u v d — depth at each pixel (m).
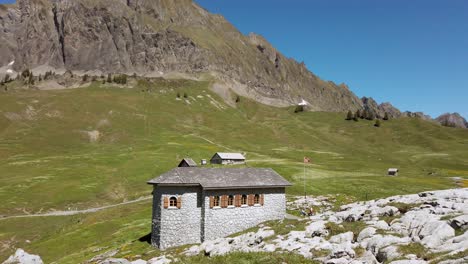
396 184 101.62
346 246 26.31
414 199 41.34
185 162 122.31
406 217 32.09
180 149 183.12
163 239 50.94
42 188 115.19
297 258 26.91
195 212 53.16
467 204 33.41
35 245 68.25
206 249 36.72
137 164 145.62
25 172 136.38
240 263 28.11
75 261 50.62
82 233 70.62
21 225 87.00
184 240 52.12
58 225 87.06
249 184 56.25
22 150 179.75
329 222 35.91
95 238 66.75
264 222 55.97
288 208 69.44
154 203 53.69
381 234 29.61
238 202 55.81
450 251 22.80
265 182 58.19
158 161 150.50
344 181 105.06
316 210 65.56
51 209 99.69
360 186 98.19
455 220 27.41
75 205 103.38
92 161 153.75
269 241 34.47
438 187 98.38
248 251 31.69
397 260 23.14
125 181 125.69
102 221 80.19
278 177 61.06
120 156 163.50
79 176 129.12
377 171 144.75
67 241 66.94
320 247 28.25
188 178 53.44
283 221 50.53
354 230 33.22
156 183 51.41
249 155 182.50
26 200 104.62
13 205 100.50
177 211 52.12
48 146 192.00
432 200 38.97
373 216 36.81
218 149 192.62
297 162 154.00
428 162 191.50
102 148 194.38
